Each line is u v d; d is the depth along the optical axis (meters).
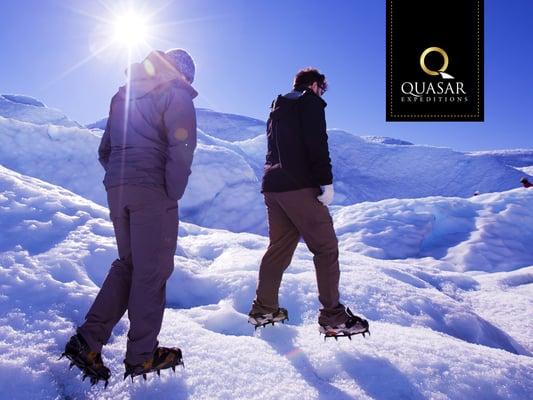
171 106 1.66
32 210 3.28
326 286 2.21
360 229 10.88
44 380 1.58
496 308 4.64
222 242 4.75
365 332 2.22
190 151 1.67
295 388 1.76
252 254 4.10
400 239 9.95
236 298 3.06
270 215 2.41
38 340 1.79
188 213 14.13
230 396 1.65
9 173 4.09
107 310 1.65
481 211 11.64
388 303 3.24
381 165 44.62
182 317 2.31
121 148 1.72
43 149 12.02
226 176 15.48
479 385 2.00
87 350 1.58
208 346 1.96
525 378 2.15
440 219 11.38
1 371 1.53
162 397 1.60
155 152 1.69
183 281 3.17
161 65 1.72
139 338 1.61
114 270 1.74
